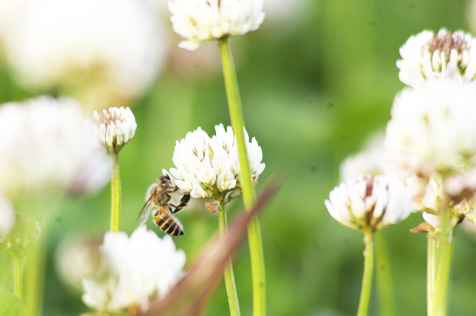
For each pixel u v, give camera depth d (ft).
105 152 1.39
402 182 1.33
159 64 2.69
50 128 1.11
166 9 2.70
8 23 1.83
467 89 1.21
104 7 1.53
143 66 1.56
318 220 2.63
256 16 1.32
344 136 2.97
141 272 1.18
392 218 1.31
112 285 1.17
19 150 1.11
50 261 2.14
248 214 1.12
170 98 2.82
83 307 2.12
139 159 2.78
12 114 1.11
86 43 1.50
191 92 2.83
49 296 2.12
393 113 1.21
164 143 2.78
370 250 1.32
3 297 1.23
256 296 1.29
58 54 1.49
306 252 2.56
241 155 1.30
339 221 1.33
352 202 1.32
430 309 1.33
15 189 1.11
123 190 2.66
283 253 2.59
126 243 1.19
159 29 2.67
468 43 1.39
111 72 1.50
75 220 2.33
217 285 1.13
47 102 1.13
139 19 1.58
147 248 1.19
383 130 2.86
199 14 1.32
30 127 1.11
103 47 1.50
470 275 2.46
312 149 2.96
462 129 1.20
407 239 2.52
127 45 1.52
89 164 1.13
